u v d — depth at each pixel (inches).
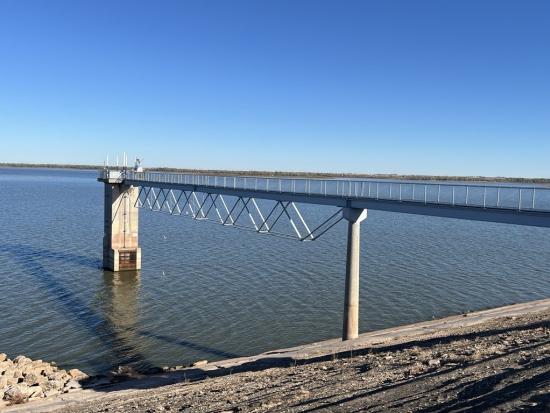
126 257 1877.5
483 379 449.7
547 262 2007.9
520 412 354.6
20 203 4242.1
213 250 2203.5
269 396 524.7
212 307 1378.0
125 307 1391.5
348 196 1119.0
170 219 3459.6
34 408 713.0
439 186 989.2
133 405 614.9
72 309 1376.7
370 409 421.1
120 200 2022.6
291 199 1283.2
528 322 863.7
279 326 1229.7
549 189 847.1
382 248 2274.9
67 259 2038.6
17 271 1787.6
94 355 1067.3
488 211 885.8
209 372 852.0
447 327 1031.0
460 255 2129.7
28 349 1095.6
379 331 1130.0
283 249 2231.8
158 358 1051.9
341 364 674.8
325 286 1590.8
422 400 419.5
